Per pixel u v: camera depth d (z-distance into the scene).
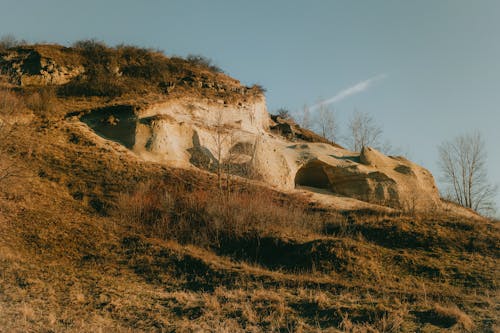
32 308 12.41
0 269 14.61
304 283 14.65
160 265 16.59
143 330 11.69
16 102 27.67
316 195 27.91
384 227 20.81
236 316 12.36
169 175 24.91
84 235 18.12
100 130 28.22
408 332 11.10
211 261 16.70
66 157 24.48
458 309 12.42
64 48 36.34
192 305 13.12
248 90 39.25
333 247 17.45
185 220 20.45
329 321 11.85
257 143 29.47
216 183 25.28
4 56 34.22
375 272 16.17
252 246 18.78
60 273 15.14
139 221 20.22
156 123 28.08
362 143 49.06
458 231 20.39
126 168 24.66
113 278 15.35
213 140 30.17
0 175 19.95
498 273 16.09
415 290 14.45
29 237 17.20
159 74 36.03
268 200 23.69
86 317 12.26
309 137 43.72
